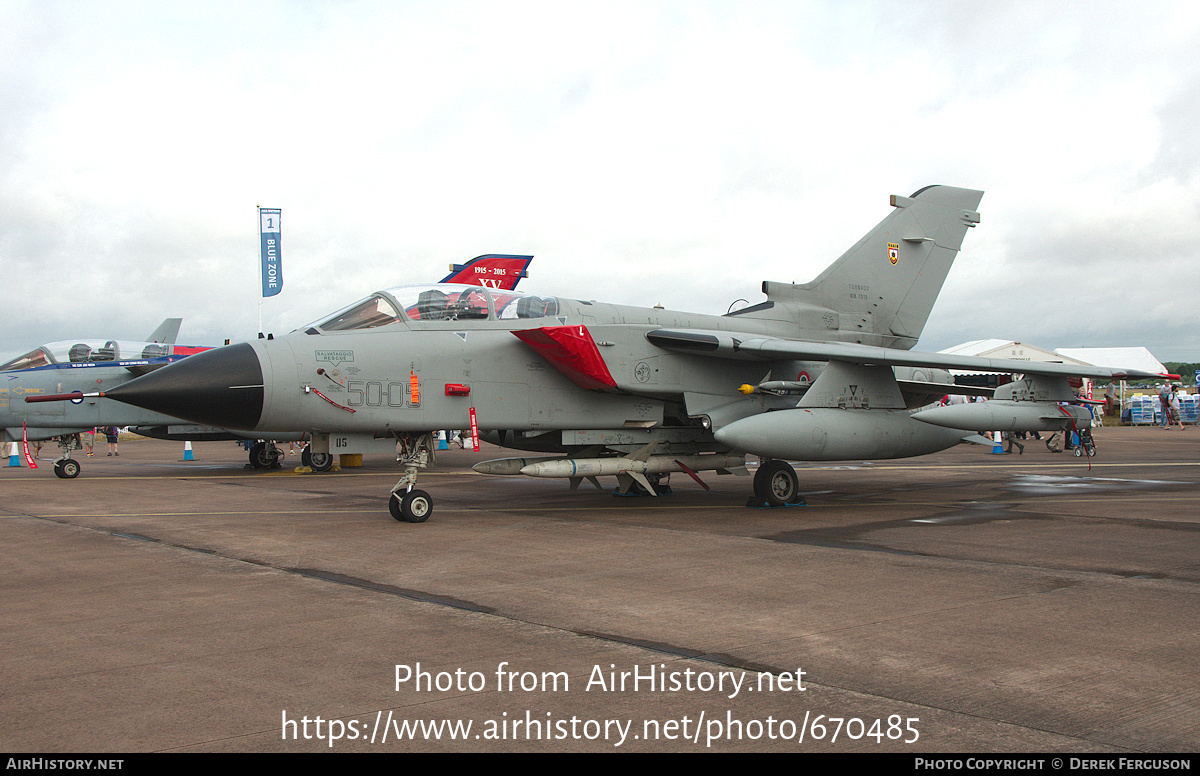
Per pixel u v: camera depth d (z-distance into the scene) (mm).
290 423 9344
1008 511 10680
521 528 9305
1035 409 12641
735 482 15734
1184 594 5836
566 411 10945
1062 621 5098
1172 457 21156
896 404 11969
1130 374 12695
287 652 4520
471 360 10250
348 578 6516
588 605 5570
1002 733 3383
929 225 14953
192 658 4418
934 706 3682
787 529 9148
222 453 29359
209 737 3367
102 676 4125
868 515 10375
